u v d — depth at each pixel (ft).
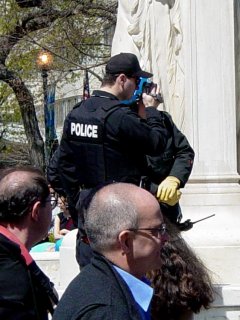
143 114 18.71
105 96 18.63
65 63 83.30
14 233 14.78
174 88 26.23
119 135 18.24
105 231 12.07
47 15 79.51
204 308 18.08
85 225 12.40
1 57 82.74
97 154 18.48
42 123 112.88
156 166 18.84
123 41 27.63
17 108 103.04
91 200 12.28
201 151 25.04
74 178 19.08
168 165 19.11
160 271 16.25
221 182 24.72
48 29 81.87
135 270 12.18
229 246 22.24
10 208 14.70
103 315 11.28
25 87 85.71
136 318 11.50
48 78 92.89
